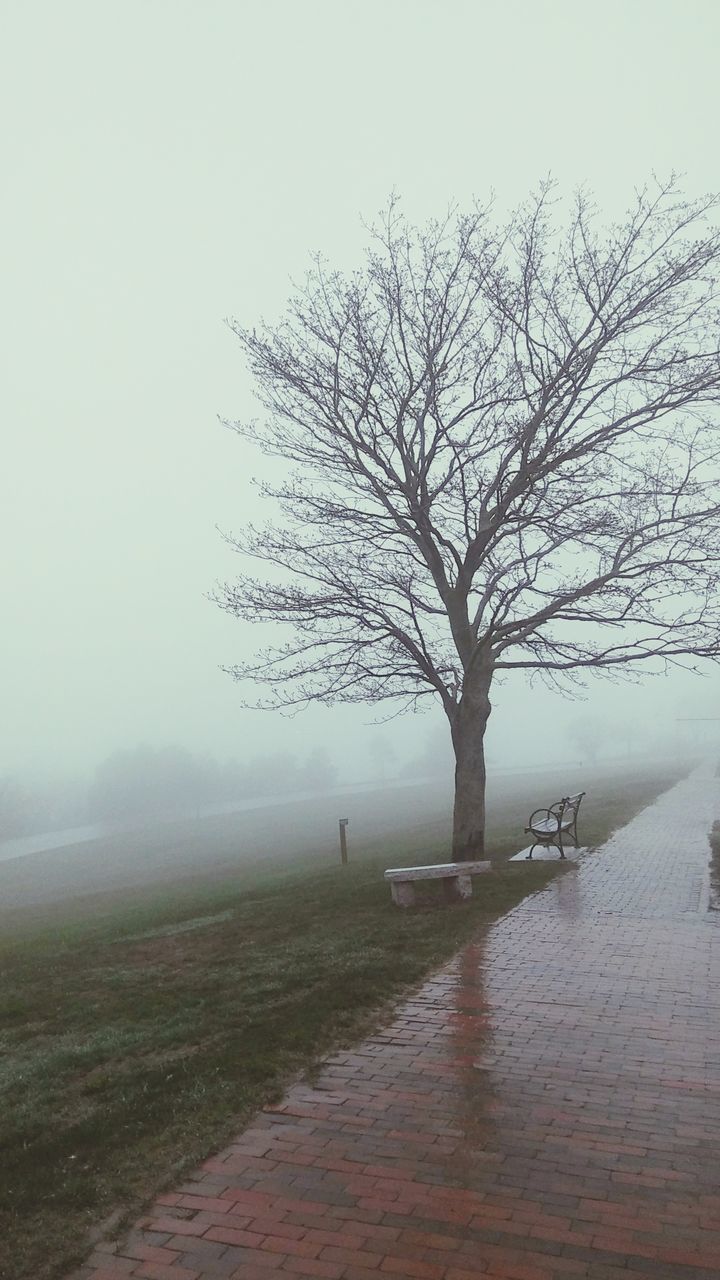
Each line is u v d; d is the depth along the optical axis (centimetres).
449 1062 544
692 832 1644
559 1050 556
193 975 805
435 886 1151
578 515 1213
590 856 1369
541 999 658
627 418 1236
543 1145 435
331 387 1348
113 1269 352
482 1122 462
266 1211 388
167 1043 606
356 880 1359
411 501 1295
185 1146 449
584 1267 340
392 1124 464
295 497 1611
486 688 1334
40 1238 376
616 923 891
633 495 1205
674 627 1236
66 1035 664
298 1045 578
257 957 846
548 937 845
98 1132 467
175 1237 372
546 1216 374
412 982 718
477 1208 383
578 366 1234
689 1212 373
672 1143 432
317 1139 451
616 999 651
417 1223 374
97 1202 402
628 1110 469
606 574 1252
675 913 926
